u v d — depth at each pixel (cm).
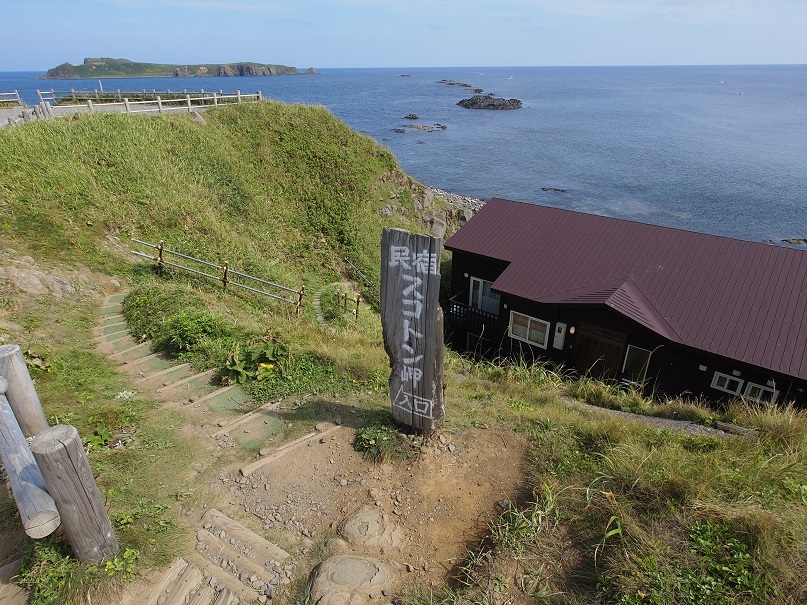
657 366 1373
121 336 945
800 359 1174
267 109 2455
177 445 602
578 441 600
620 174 4712
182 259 1431
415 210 2525
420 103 10131
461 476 548
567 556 433
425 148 5678
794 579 389
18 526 446
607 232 1658
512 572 420
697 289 1388
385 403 707
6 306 921
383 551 461
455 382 913
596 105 10169
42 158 1489
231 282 1327
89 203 1420
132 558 418
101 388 723
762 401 1227
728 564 405
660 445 607
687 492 475
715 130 7119
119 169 1634
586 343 1505
